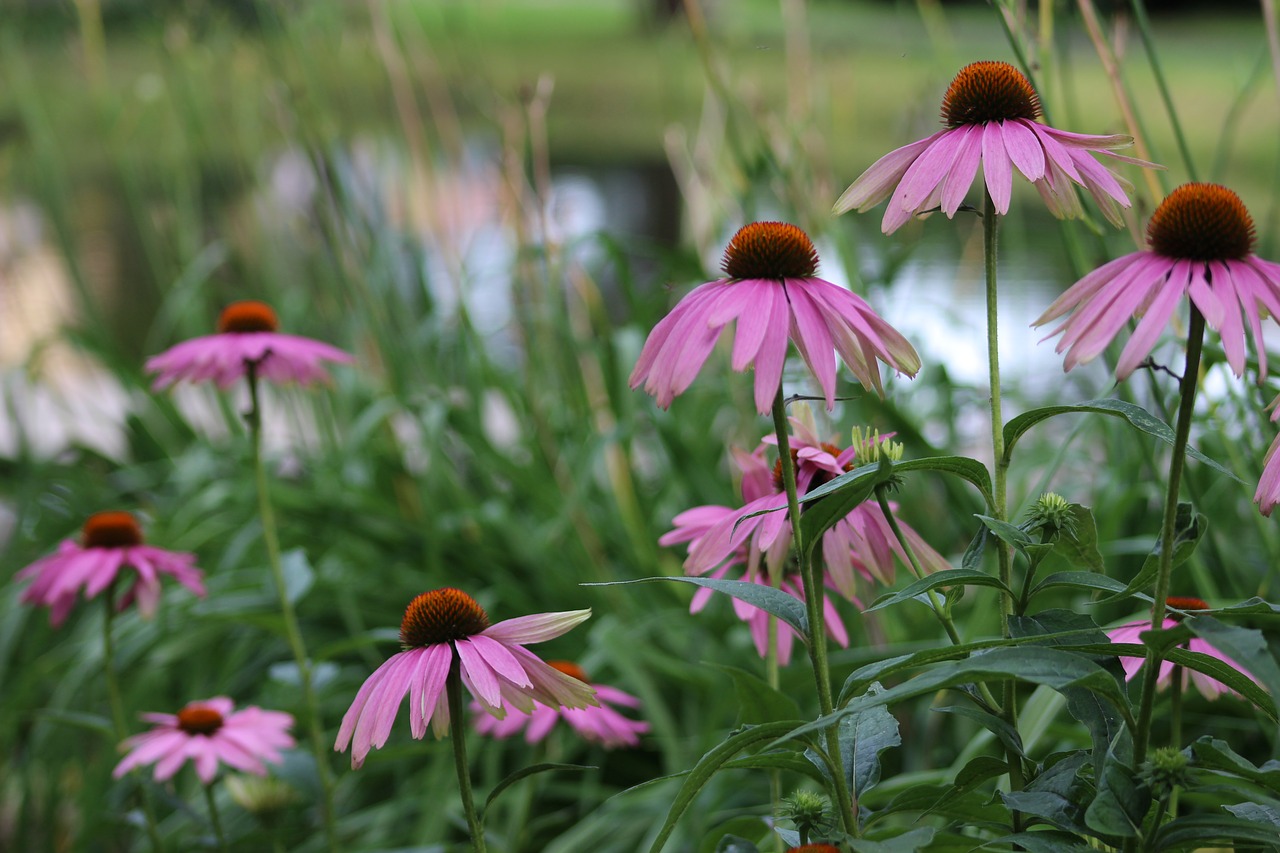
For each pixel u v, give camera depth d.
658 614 1.90
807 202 1.90
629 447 1.99
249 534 2.03
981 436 2.10
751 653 1.74
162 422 2.49
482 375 2.20
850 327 0.97
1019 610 0.97
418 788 1.72
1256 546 1.68
